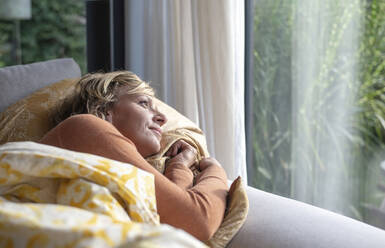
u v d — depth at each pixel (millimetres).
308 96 2057
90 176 914
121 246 585
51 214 696
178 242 585
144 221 943
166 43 2256
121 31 2379
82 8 2717
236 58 1977
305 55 2037
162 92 2287
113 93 1304
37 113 1379
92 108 1276
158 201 1061
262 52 2164
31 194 928
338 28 1943
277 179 2201
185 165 1273
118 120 1286
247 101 2236
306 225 1162
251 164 2283
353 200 2008
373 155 1932
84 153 990
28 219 655
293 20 2049
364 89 1917
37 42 2865
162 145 1345
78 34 2762
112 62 2361
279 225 1167
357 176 1984
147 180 999
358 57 1913
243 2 1975
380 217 1946
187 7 2092
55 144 1099
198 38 2014
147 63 2340
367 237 1115
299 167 2125
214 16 1938
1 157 916
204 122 2039
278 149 2180
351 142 1978
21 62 2910
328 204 2070
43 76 1563
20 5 2385
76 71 1688
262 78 2184
